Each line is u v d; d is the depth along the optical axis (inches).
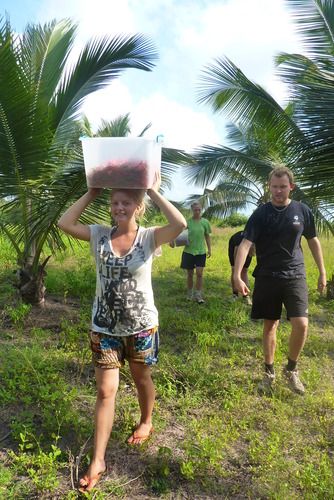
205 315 235.1
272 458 113.3
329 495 99.9
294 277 143.1
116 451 114.7
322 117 227.3
